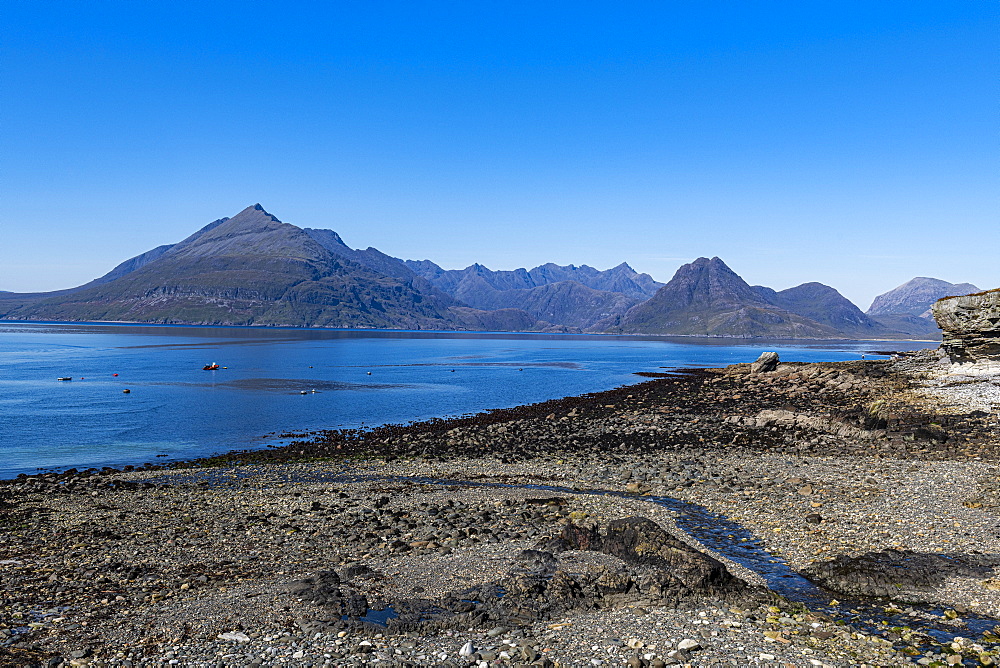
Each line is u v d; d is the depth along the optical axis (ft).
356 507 99.04
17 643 50.67
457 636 52.21
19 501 105.19
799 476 116.67
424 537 81.00
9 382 326.65
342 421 217.97
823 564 66.69
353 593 61.00
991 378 220.02
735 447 151.02
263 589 63.10
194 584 64.85
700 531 83.05
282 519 91.81
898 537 76.43
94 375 372.79
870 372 286.25
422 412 241.14
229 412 233.96
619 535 73.56
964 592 59.47
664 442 161.17
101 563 71.72
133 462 152.25
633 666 46.34
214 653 48.96
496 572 67.26
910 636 51.29
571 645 50.16
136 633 52.70
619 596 60.44
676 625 53.36
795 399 235.61
